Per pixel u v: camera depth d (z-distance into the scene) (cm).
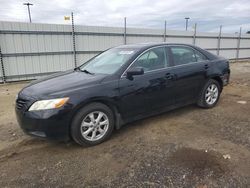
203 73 486
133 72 369
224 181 255
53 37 1051
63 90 328
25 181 265
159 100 420
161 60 430
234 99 612
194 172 272
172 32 1484
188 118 459
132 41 1309
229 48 1925
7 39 943
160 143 351
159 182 256
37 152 334
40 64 1041
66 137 329
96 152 330
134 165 292
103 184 256
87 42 1153
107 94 350
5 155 327
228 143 345
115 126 378
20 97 338
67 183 260
